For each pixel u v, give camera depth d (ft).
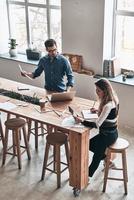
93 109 14.60
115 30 19.65
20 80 23.22
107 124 13.43
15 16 23.76
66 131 14.43
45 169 14.94
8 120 15.90
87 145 13.62
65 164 14.94
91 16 18.86
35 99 15.69
